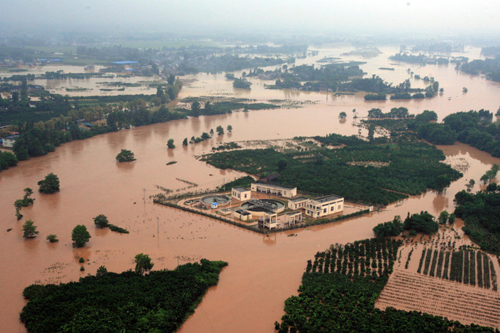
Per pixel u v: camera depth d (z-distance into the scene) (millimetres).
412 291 187375
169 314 166125
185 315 170875
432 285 191750
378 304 178375
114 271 199875
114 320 159875
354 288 186125
